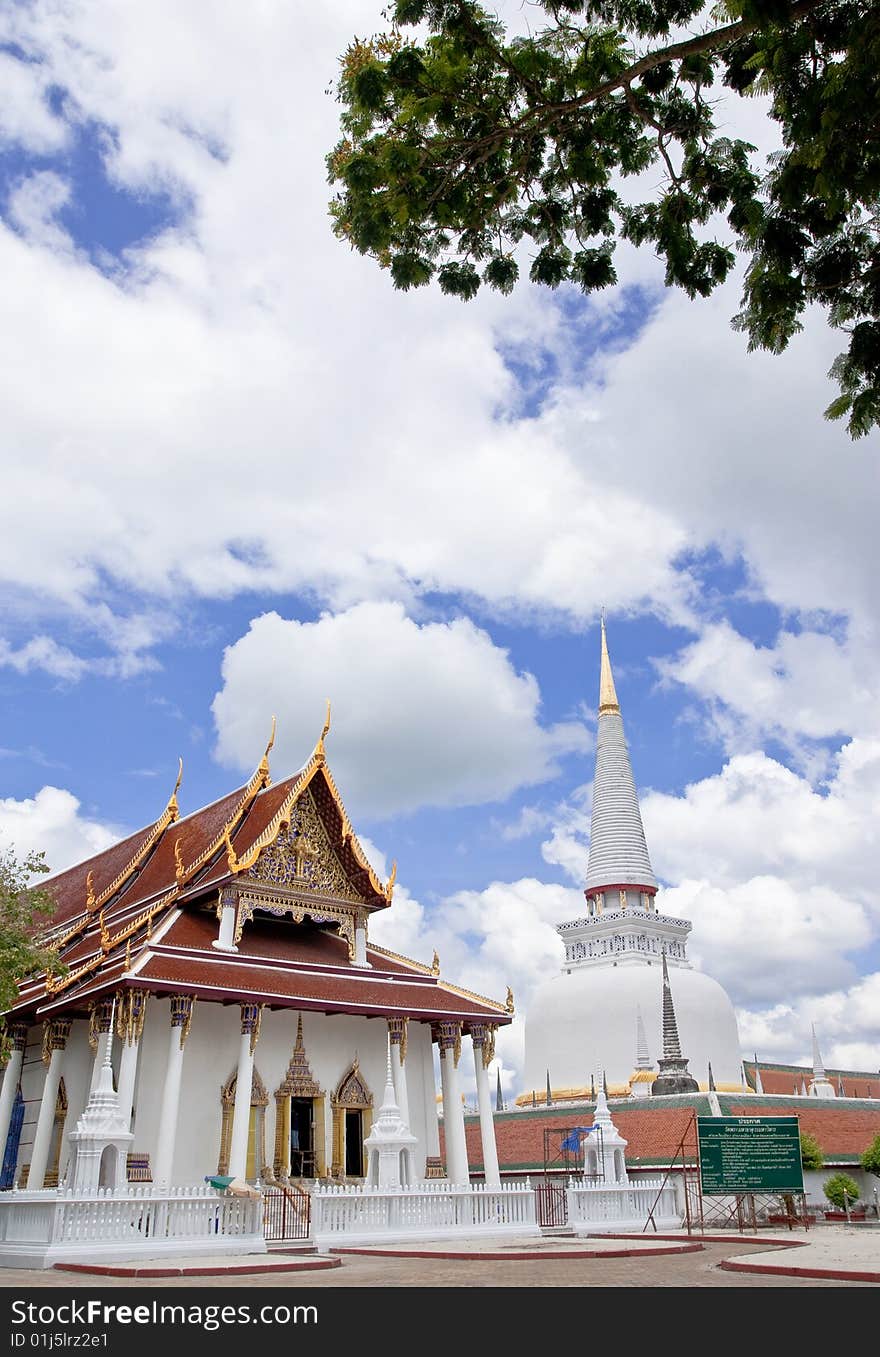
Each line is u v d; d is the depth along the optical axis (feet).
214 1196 85.51
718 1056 209.26
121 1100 97.76
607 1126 119.96
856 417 55.06
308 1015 121.08
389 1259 77.82
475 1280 59.00
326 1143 116.78
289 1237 93.61
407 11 52.37
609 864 244.83
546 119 53.93
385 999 119.96
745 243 54.85
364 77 52.70
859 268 52.42
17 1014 119.44
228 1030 113.39
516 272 62.03
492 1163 125.29
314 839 125.70
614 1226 109.09
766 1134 106.93
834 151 45.29
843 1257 67.82
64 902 157.28
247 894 118.01
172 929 113.39
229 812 132.67
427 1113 129.59
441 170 55.98
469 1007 127.95
